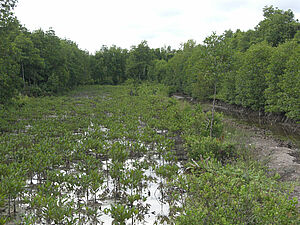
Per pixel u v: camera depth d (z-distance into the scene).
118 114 23.69
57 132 15.81
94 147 12.30
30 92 38.75
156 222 7.15
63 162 10.70
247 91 28.64
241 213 5.59
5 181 7.43
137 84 55.78
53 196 7.58
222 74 13.02
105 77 87.19
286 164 11.39
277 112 24.52
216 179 7.18
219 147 11.50
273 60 23.41
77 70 63.91
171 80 57.16
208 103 41.00
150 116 22.14
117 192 9.07
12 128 16.70
